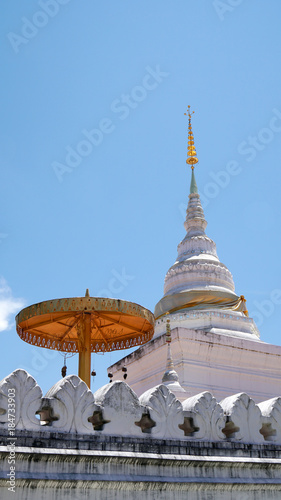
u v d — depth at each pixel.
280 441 10.89
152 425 9.56
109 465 8.59
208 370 29.05
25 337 20.05
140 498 8.71
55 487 8.00
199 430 9.93
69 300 17.02
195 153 44.62
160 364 29.73
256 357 30.77
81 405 8.85
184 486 9.16
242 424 10.50
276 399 11.32
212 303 34.62
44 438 8.24
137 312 17.92
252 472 10.11
